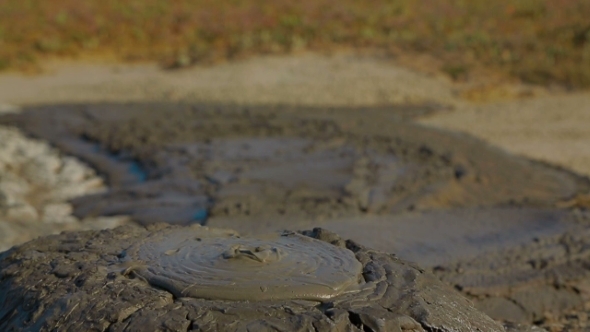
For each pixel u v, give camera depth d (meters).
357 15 25.94
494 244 7.50
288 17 25.28
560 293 6.69
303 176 10.54
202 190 9.88
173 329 3.71
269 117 15.62
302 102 18.80
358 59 22.30
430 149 12.21
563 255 7.30
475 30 25.23
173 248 4.64
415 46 23.44
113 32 24.88
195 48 23.64
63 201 10.02
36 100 18.66
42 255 4.70
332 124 14.53
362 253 4.69
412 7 27.98
